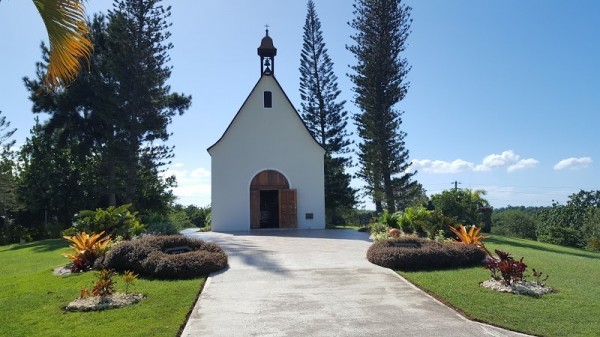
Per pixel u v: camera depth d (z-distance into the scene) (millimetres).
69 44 7172
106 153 30047
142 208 33969
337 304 8430
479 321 7410
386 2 29453
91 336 6711
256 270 11164
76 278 10859
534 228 47625
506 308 8000
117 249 11328
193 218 43250
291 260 12477
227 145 23656
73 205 32312
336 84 35250
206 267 10703
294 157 24078
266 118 24062
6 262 16859
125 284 9859
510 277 9344
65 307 8297
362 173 31469
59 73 7387
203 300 8688
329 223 35969
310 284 9844
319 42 35219
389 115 29797
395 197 30859
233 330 7098
